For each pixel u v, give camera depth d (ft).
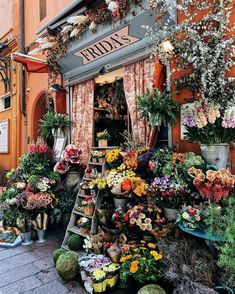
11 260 9.27
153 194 7.91
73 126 14.98
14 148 20.84
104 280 6.98
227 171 6.56
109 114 15.15
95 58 12.99
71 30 12.85
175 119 9.00
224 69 7.48
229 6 7.94
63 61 14.62
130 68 11.38
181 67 8.59
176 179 7.55
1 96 22.72
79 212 10.51
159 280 6.82
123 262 7.20
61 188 12.48
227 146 7.61
